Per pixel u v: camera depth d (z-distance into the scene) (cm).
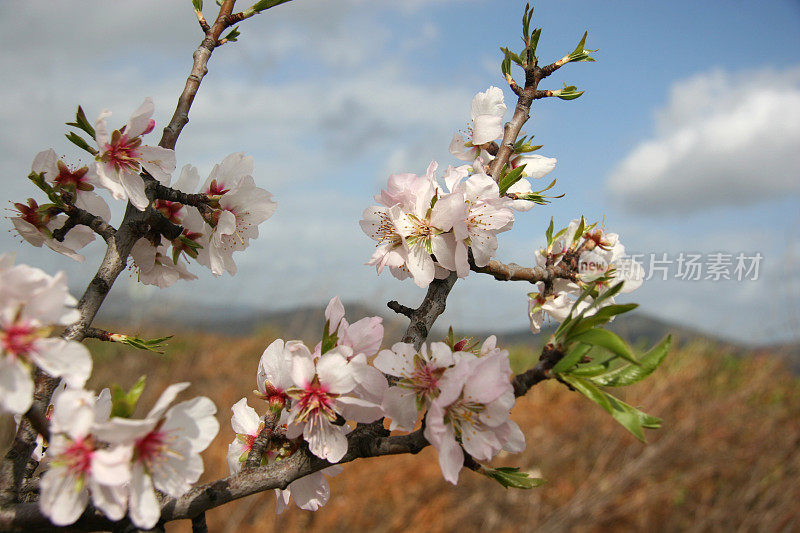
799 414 177
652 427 24
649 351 25
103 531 24
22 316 21
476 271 34
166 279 36
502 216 34
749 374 193
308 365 28
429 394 26
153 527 24
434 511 138
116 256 29
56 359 22
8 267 21
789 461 161
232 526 125
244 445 32
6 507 23
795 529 143
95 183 33
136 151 30
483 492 146
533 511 143
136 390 22
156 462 23
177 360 187
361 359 27
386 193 33
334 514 132
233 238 36
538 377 25
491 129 39
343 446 27
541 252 40
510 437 27
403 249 33
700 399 179
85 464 22
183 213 35
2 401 21
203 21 33
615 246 41
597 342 23
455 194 31
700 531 144
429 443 26
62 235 30
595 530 141
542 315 39
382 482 143
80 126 29
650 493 145
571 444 164
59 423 21
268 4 32
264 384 30
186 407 23
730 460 160
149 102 30
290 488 31
